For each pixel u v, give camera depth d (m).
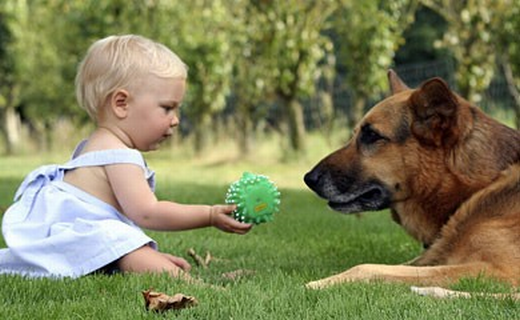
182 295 4.19
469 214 5.40
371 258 6.80
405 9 22.59
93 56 5.47
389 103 5.83
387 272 5.02
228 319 3.97
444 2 17.50
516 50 15.95
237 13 22.11
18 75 30.31
